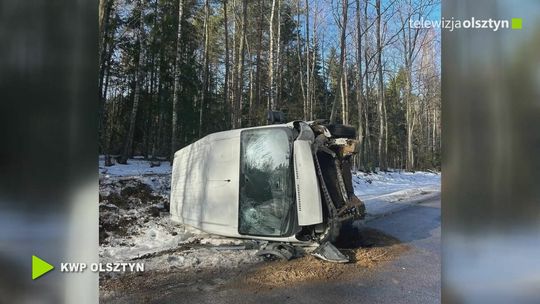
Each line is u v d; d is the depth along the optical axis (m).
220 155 6.98
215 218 6.86
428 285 4.71
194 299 4.43
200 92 22.77
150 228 8.33
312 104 25.59
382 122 25.64
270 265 5.61
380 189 16.06
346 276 5.11
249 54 26.58
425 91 33.62
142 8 18.11
